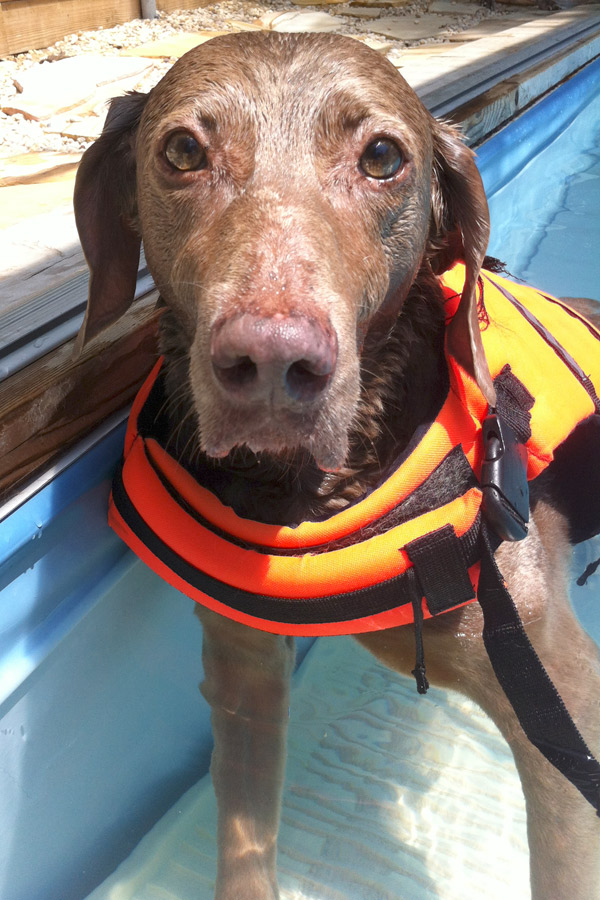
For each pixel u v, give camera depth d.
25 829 0.36
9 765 0.35
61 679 0.38
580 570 0.53
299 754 0.44
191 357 0.28
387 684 0.48
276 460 0.34
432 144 0.36
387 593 0.34
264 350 0.23
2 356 0.38
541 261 0.79
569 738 0.32
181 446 0.36
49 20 1.11
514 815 0.41
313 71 0.31
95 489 0.40
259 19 1.39
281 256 0.26
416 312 0.37
